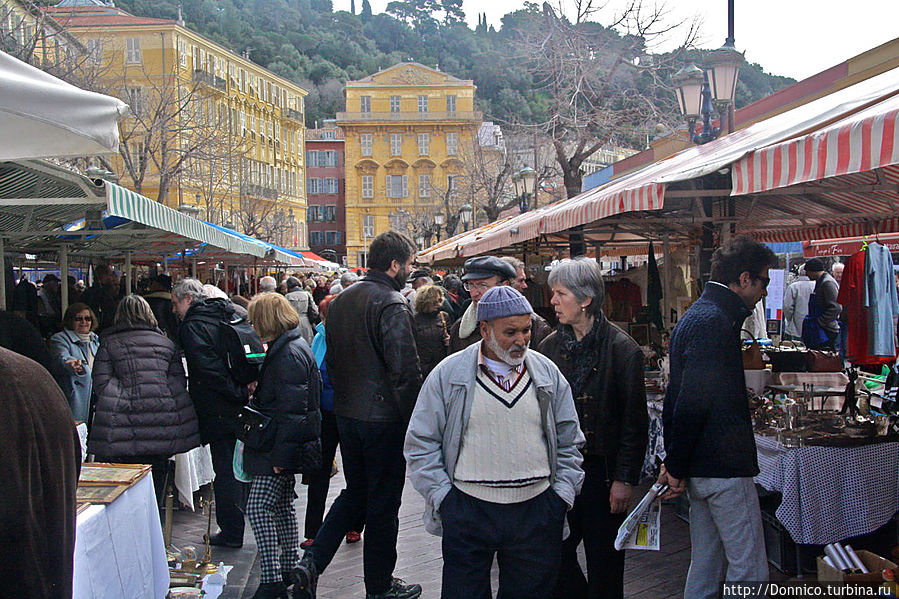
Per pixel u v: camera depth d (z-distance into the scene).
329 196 90.00
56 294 13.21
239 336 5.14
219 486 5.47
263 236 47.16
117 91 23.00
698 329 3.23
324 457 5.50
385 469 4.27
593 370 3.55
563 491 3.01
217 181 29.98
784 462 4.32
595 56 16.98
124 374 4.95
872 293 6.41
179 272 20.33
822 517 4.24
